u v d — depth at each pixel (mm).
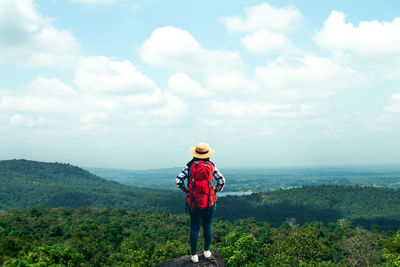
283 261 41344
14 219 87750
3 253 45906
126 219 109062
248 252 37688
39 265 36312
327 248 58844
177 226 104438
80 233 70250
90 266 53438
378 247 52469
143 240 74250
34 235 73688
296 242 45438
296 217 168875
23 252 46500
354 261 49844
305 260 43375
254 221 113125
